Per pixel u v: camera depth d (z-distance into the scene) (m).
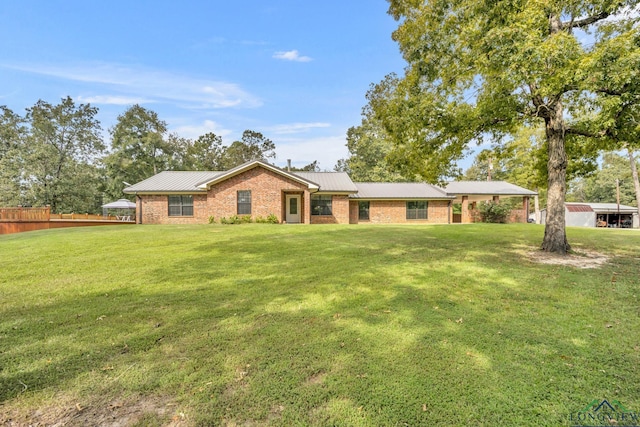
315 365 2.65
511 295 4.61
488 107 7.59
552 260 7.11
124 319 3.68
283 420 2.00
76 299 4.43
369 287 5.00
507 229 14.45
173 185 20.62
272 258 7.30
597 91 6.18
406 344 3.05
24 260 7.01
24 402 2.16
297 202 21.38
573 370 2.62
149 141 39.47
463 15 7.66
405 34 8.98
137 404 2.15
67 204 32.38
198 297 4.51
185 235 11.21
